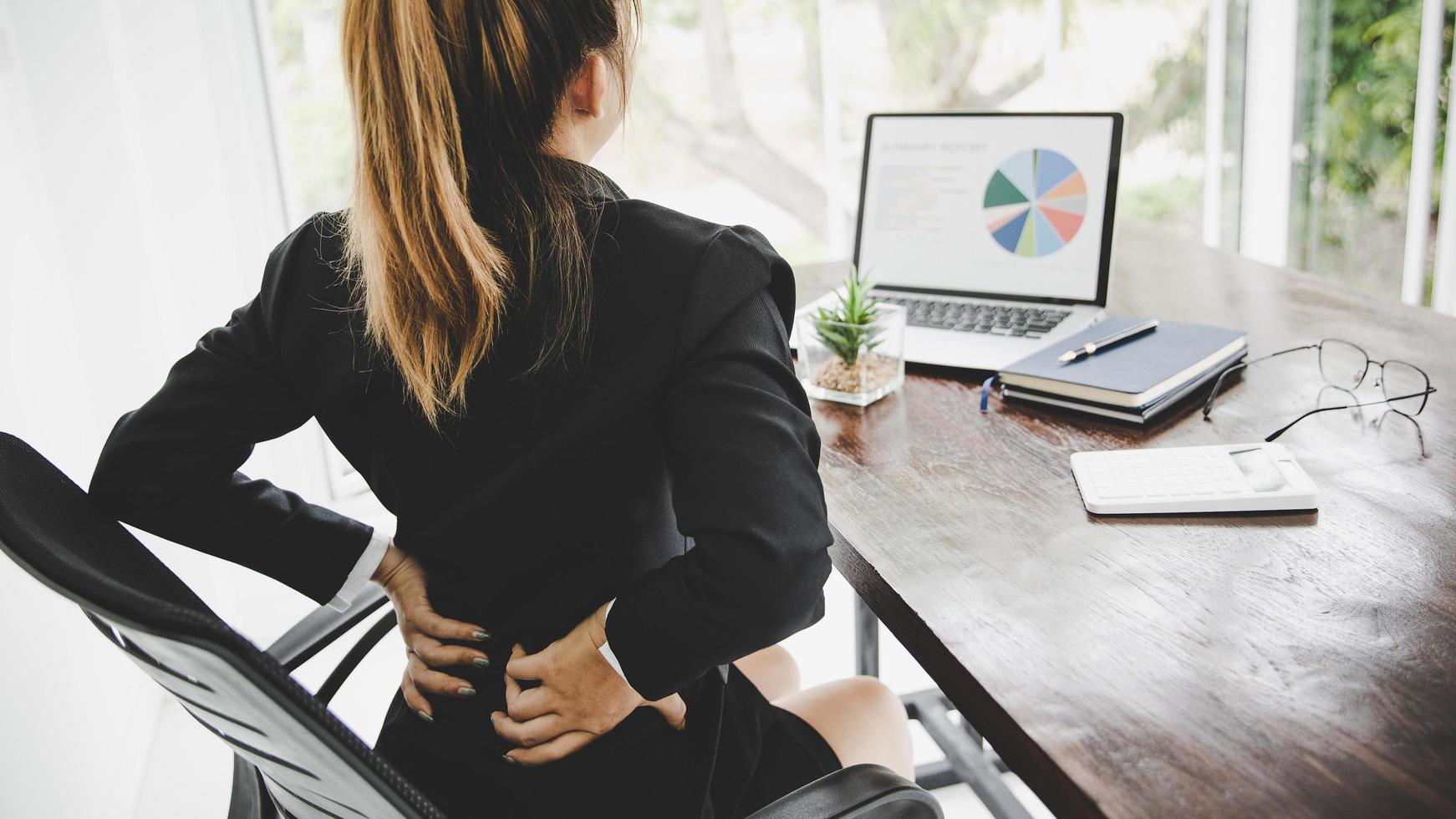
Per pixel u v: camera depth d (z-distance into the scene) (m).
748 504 0.69
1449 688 0.71
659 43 3.36
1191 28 3.39
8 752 1.38
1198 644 0.78
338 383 0.81
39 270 1.88
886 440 1.21
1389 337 1.39
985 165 1.63
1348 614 0.80
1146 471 1.04
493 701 0.86
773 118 3.46
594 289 0.76
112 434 0.89
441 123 0.71
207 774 1.96
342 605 0.95
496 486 0.78
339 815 0.80
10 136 1.84
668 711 0.89
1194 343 1.33
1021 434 1.19
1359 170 3.13
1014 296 1.60
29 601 1.55
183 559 2.18
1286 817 0.61
